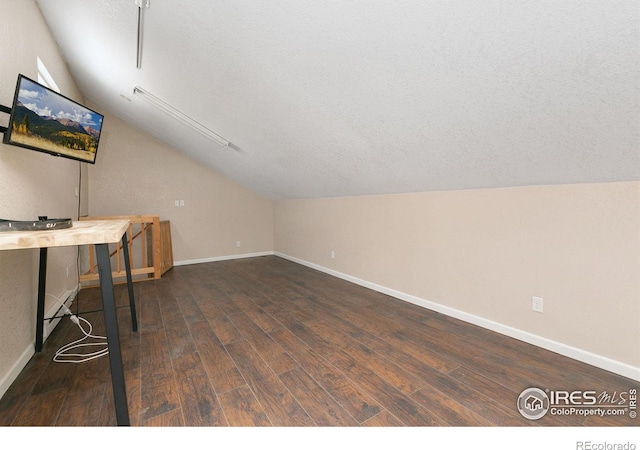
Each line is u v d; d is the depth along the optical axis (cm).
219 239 570
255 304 328
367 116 216
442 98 171
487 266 254
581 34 113
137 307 321
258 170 446
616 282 187
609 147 158
